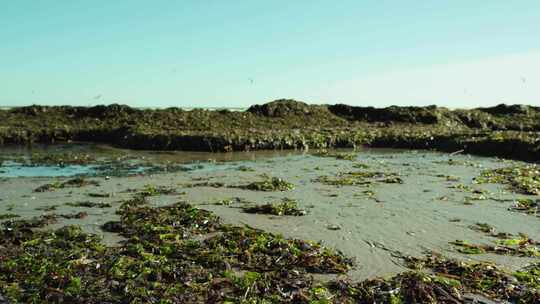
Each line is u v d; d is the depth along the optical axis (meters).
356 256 11.99
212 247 12.26
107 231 14.01
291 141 36.91
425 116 49.97
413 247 12.72
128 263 11.01
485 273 10.57
